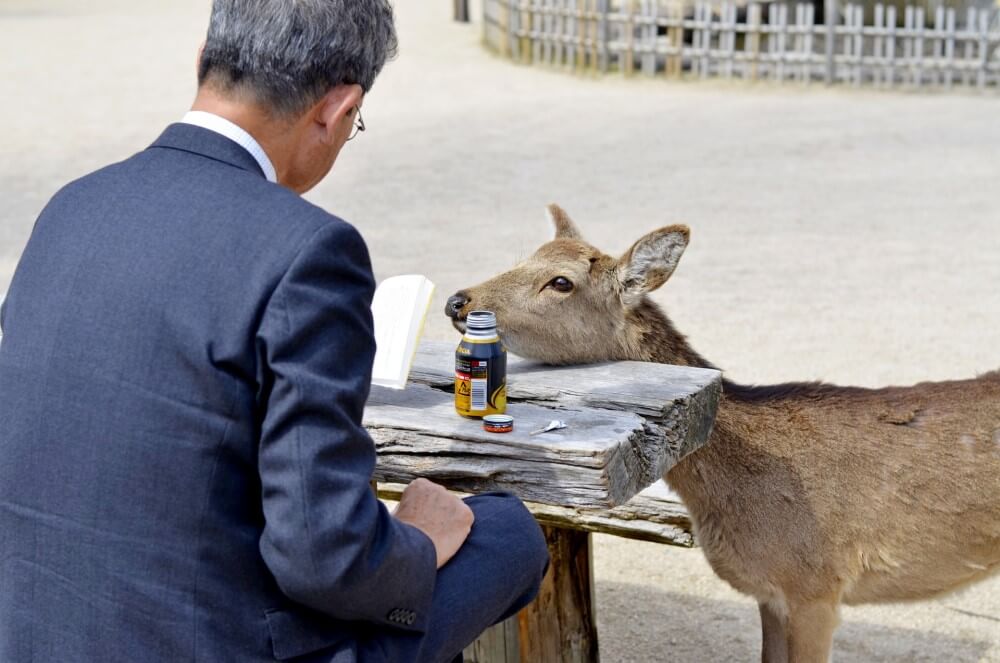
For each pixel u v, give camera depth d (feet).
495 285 12.57
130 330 7.10
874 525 12.75
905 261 30.89
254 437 7.11
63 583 7.21
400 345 9.85
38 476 7.24
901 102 52.70
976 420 12.91
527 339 12.48
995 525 12.80
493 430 9.40
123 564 7.11
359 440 7.16
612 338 12.72
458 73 61.26
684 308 27.30
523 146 44.73
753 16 57.26
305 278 6.99
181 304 7.06
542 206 36.06
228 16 7.54
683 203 36.37
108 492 7.09
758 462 12.72
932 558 12.92
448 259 30.48
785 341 25.03
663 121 49.16
